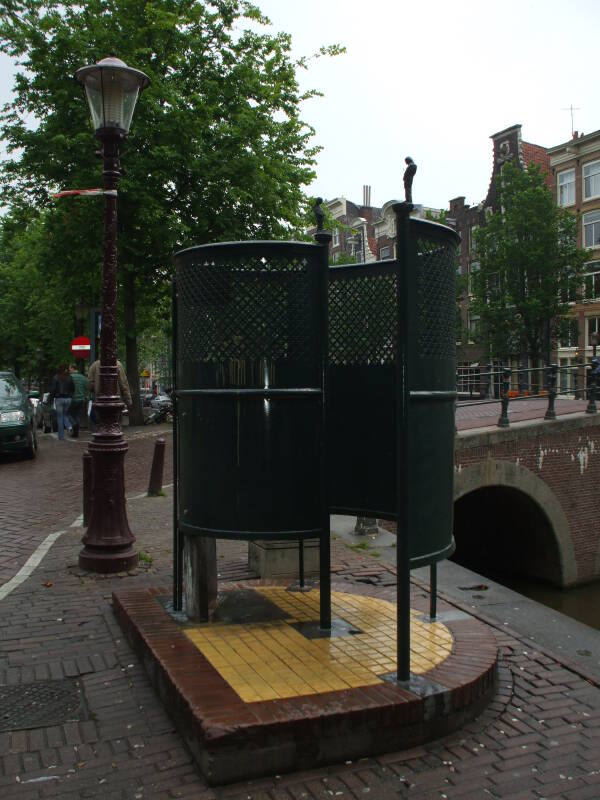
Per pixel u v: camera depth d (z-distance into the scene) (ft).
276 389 12.71
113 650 14.08
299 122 70.13
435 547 11.88
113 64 19.26
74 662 13.51
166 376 179.11
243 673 11.36
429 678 11.28
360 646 12.69
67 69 63.00
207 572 14.12
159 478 32.37
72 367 64.03
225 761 9.45
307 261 12.85
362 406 12.90
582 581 49.24
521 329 105.50
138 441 55.93
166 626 13.75
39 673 13.01
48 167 64.39
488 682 11.87
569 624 17.11
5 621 15.84
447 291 12.23
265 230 69.26
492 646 12.89
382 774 9.77
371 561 21.67
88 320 91.35
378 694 10.59
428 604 15.90
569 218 104.47
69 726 11.05
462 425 46.55
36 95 65.05
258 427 12.81
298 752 9.77
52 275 73.61
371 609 15.10
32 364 140.36
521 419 48.26
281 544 19.16
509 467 44.55
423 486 11.63
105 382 20.38
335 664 11.80
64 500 32.73
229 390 12.83
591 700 12.29
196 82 67.46
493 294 107.86
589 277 105.81
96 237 65.36
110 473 20.35
